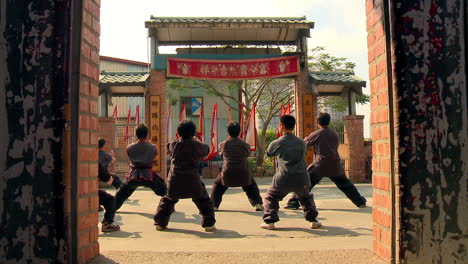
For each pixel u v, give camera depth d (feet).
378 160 10.30
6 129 8.06
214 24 39.11
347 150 40.37
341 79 41.24
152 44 40.50
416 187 8.34
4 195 8.05
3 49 8.13
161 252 11.05
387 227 9.70
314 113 40.86
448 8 8.40
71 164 8.36
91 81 9.75
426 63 8.38
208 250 11.50
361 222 18.53
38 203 8.03
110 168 39.58
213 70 40.47
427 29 8.39
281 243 13.28
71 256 8.18
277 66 40.70
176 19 40.60
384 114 9.73
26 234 8.04
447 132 8.32
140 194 31.32
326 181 41.14
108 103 41.47
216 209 22.90
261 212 22.38
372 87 10.57
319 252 10.92
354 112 42.65
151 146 21.06
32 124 8.05
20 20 8.16
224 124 71.00
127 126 41.57
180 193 16.62
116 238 15.16
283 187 16.84
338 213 21.24
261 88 64.39
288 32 42.19
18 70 8.11
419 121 8.35
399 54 8.41
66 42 8.13
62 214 8.00
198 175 16.96
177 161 16.90
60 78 8.07
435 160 8.34
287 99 67.97
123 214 21.68
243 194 31.09
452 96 8.33
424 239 8.32
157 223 17.07
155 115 40.14
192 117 70.23
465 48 8.38
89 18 9.60
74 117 8.41
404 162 8.37
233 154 22.06
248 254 10.86
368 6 10.72
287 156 16.90
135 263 9.98
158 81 40.40
